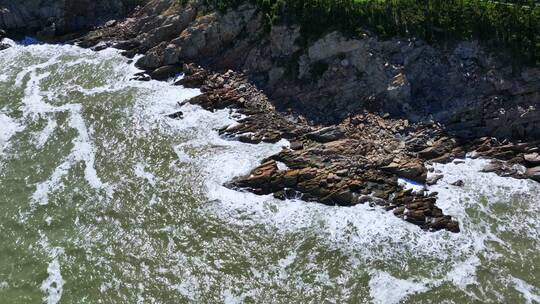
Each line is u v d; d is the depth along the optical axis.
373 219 48.34
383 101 60.81
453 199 50.38
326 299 41.34
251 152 56.41
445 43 62.72
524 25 61.25
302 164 53.41
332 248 45.75
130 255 45.38
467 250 45.62
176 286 42.53
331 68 63.81
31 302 41.34
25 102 66.00
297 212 49.25
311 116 61.44
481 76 60.28
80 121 62.41
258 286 42.53
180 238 46.97
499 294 41.78
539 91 57.94
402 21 63.94
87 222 48.78
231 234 47.28
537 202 50.25
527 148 55.47
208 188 52.16
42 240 46.97
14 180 53.78
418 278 43.16
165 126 61.44
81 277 43.41
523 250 45.69
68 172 54.75
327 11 65.69
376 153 54.56
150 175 54.16
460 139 56.97
